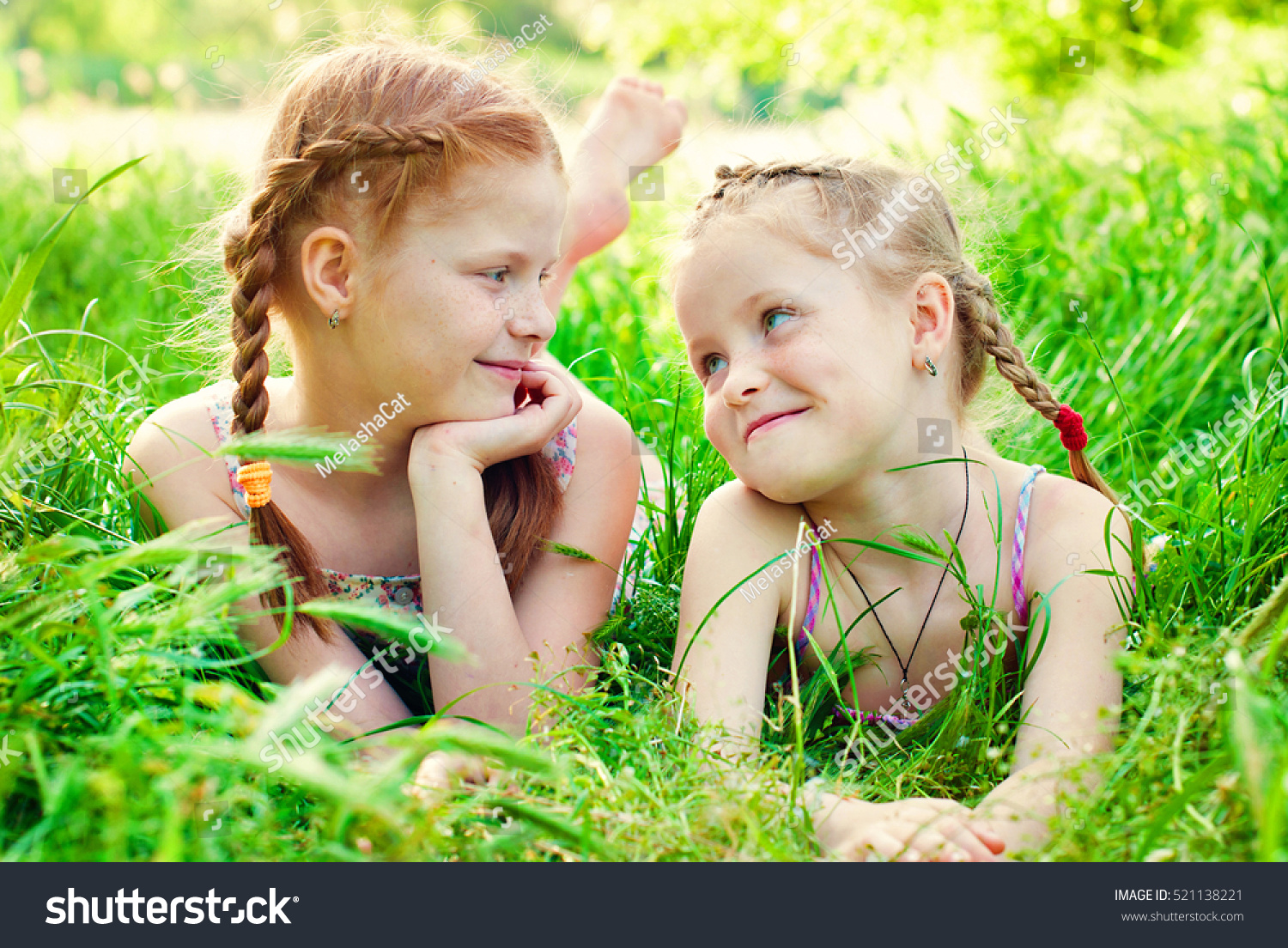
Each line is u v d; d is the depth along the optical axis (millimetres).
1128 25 8430
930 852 1307
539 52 2277
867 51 8047
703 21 8031
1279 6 8531
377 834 1149
